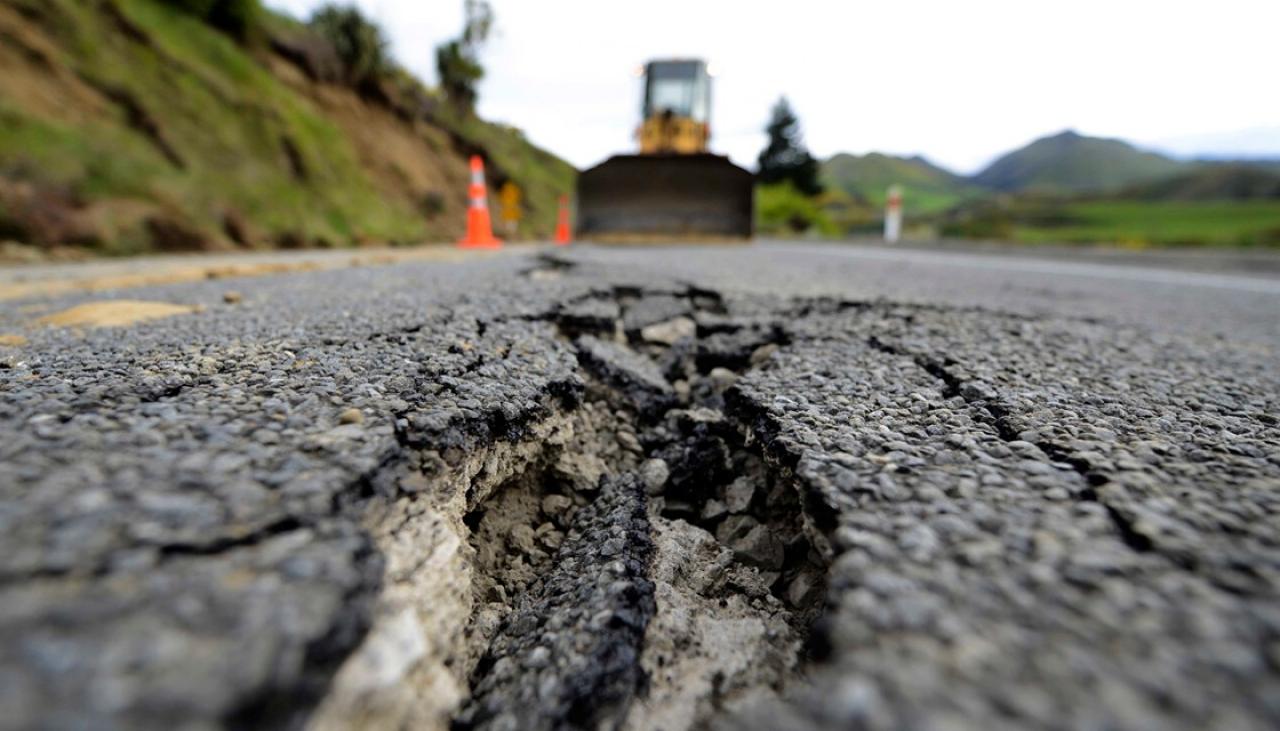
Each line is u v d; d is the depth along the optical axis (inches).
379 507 38.2
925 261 310.2
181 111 378.9
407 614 32.4
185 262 252.5
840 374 72.6
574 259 213.3
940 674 25.5
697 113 452.1
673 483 63.3
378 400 51.4
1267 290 206.4
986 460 46.8
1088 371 74.9
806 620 42.6
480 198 376.2
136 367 58.8
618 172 403.5
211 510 31.9
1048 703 23.9
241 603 25.6
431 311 95.0
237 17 488.7
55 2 334.3
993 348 86.2
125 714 20.6
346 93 619.5
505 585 49.2
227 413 46.4
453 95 890.7
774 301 125.3
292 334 76.2
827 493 41.8
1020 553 33.8
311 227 407.8
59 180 272.1
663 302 123.8
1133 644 26.8
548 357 73.4
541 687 34.1
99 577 25.9
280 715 22.7
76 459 36.7
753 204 404.8
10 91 284.2
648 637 38.8
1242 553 33.6
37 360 61.8
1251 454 48.2
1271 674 25.1
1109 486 41.7
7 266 223.0
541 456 62.2
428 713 31.1
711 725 32.5
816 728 23.7
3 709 20.1
